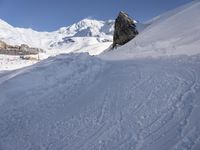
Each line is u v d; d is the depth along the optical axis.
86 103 11.39
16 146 9.08
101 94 11.98
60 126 9.95
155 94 11.13
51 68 14.33
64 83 13.51
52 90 12.98
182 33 23.81
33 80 13.41
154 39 24.66
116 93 11.83
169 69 14.08
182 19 27.47
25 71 14.57
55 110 11.24
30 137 9.51
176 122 8.91
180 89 11.22
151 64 15.52
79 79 13.90
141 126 9.05
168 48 20.64
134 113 9.95
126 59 17.91
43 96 12.52
